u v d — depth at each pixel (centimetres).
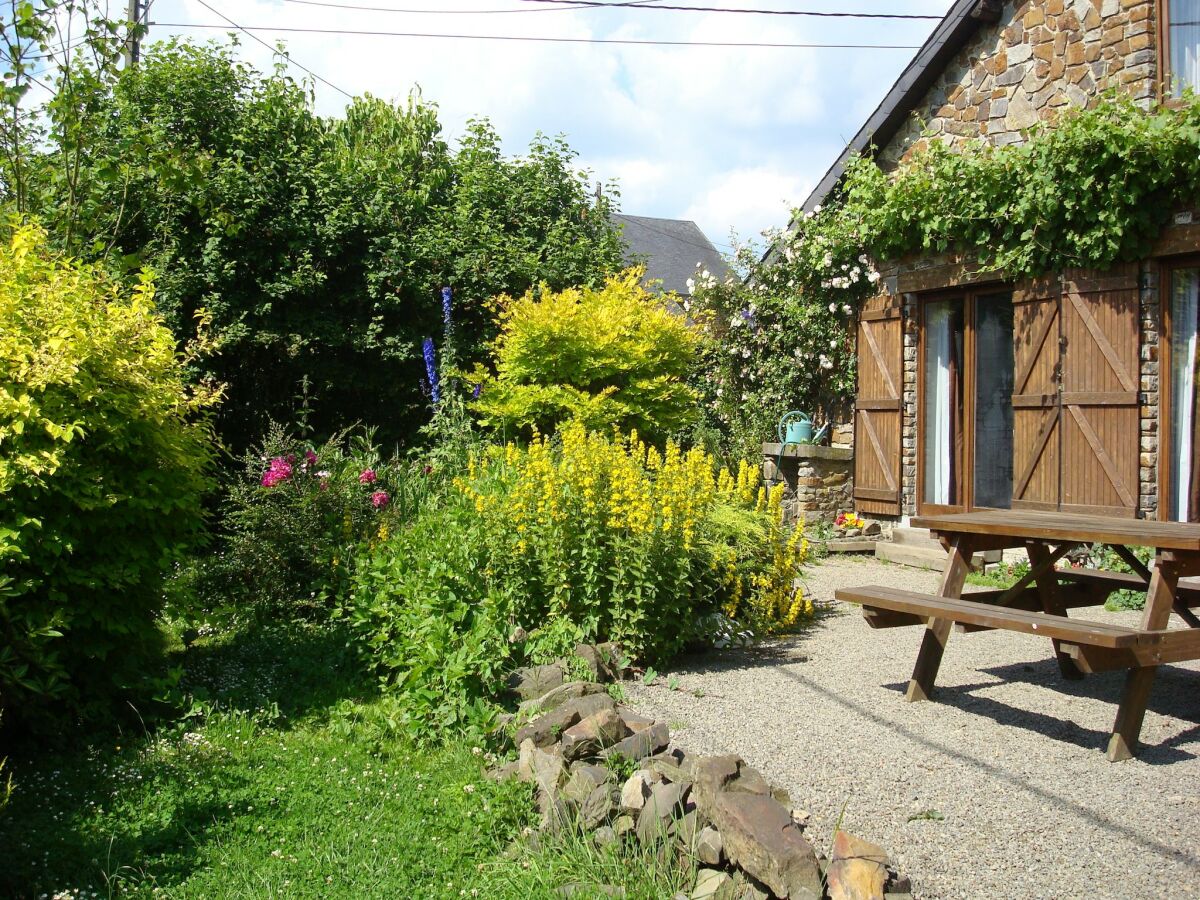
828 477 1045
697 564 566
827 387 1108
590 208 1254
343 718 454
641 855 312
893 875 282
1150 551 743
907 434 995
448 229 1076
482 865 315
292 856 315
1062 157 785
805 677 514
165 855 316
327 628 618
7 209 646
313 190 977
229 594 651
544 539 542
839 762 387
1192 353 756
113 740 421
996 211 855
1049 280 839
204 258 885
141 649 455
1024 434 864
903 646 583
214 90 953
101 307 459
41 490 409
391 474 801
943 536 509
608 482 557
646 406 909
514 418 884
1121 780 366
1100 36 829
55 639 416
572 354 890
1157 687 495
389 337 995
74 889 291
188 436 480
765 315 1166
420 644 462
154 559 451
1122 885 287
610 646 519
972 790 357
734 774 322
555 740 387
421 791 371
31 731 407
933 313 990
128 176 719
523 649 510
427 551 531
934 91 990
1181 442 766
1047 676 516
